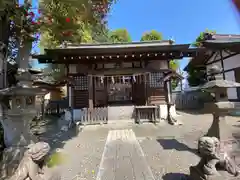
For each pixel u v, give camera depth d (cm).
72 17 336
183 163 286
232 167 193
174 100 1152
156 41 893
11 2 284
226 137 306
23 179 163
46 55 738
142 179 239
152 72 806
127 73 812
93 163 302
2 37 401
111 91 1277
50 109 1111
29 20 314
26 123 291
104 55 773
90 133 547
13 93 274
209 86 301
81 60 816
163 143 405
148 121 699
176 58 826
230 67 897
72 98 821
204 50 809
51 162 303
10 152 268
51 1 313
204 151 196
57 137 504
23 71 304
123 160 311
